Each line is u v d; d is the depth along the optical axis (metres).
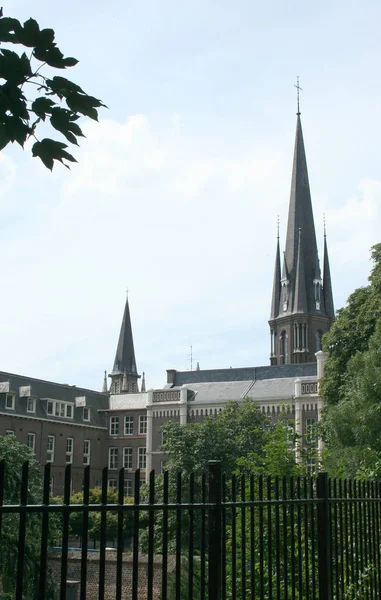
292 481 6.40
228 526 11.35
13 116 4.43
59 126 4.57
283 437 14.55
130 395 84.69
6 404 71.94
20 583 3.57
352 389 32.50
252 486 5.73
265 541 9.96
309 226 113.69
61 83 4.49
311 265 112.81
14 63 4.25
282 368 78.12
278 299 114.06
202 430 47.03
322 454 15.01
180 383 84.56
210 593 4.99
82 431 80.25
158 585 20.23
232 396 75.94
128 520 28.73
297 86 115.50
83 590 3.93
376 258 42.28
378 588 8.46
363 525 8.30
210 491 5.17
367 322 41.22
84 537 3.99
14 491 15.64
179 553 4.73
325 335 44.12
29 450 28.55
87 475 4.05
